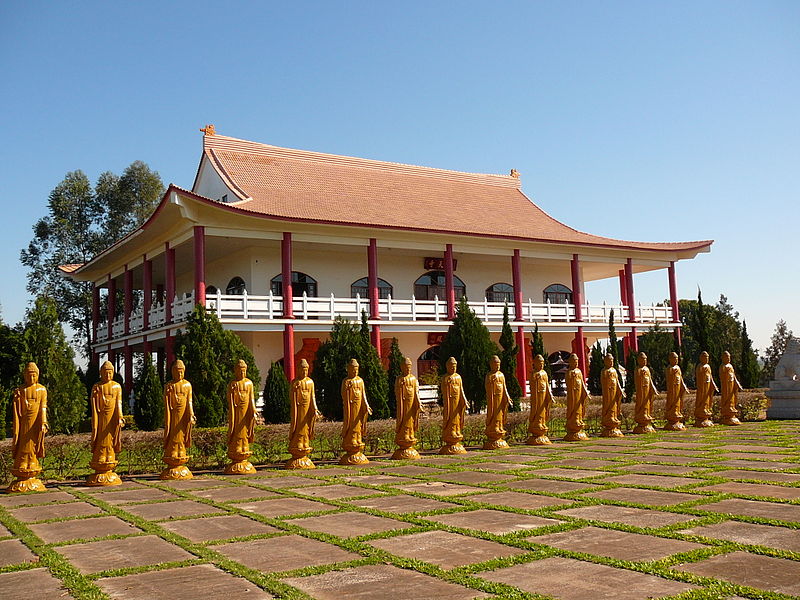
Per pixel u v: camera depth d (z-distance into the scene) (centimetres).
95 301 4406
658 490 1132
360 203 3541
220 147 3672
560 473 1359
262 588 678
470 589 657
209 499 1177
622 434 2083
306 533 891
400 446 1675
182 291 4153
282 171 3691
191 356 2330
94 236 5434
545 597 627
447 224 3503
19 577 739
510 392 2909
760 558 729
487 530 883
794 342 2467
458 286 3912
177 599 654
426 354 3666
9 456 1422
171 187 2683
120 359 4650
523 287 4147
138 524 980
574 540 821
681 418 2233
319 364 2547
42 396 1332
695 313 4431
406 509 1038
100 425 1385
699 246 4166
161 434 1586
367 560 758
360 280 3594
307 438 1572
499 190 4522
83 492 1295
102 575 733
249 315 2911
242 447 1502
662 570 691
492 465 1502
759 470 1306
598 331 3928
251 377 2459
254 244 3228
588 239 3900
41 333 2225
